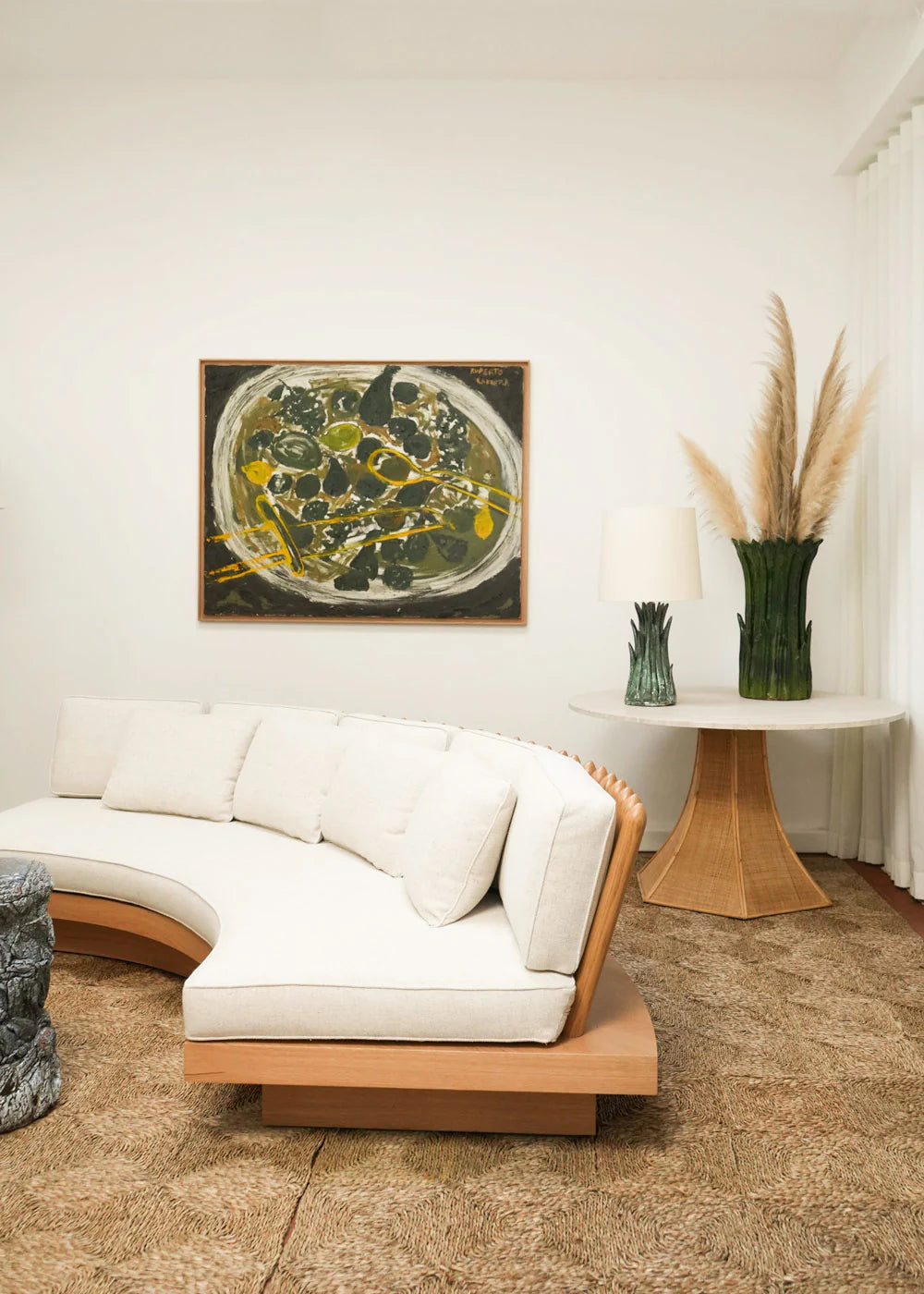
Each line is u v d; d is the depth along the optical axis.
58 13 3.81
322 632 4.38
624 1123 2.07
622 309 4.30
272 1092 2.05
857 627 4.19
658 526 3.48
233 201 4.32
